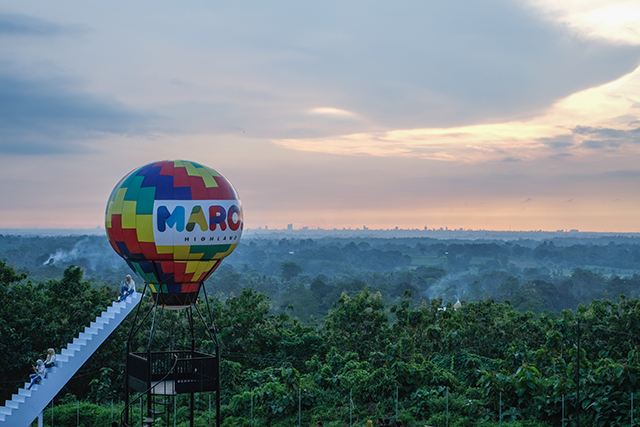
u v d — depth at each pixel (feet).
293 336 168.04
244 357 160.86
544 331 153.07
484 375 103.09
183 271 81.05
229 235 81.35
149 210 77.51
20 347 143.84
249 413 114.62
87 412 123.13
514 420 96.07
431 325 152.46
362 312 163.53
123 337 152.05
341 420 103.91
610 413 89.71
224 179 83.61
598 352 138.72
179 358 82.43
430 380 112.06
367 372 119.96
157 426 114.01
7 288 153.07
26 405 89.56
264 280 586.45
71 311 154.71
